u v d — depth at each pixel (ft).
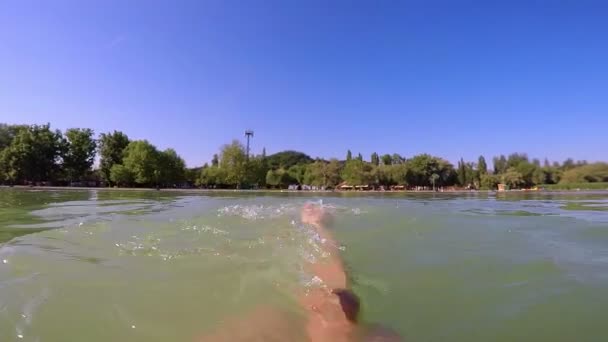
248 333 6.15
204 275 8.96
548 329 6.40
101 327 6.16
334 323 6.64
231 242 12.75
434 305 7.55
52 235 14.35
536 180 207.92
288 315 6.86
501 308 7.35
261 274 9.10
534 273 9.69
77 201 38.47
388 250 12.37
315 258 10.87
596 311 7.12
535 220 20.65
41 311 6.70
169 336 5.96
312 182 211.41
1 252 11.31
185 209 26.35
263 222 17.52
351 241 13.79
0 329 6.01
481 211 26.96
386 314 7.09
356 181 197.47
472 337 6.13
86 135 171.53
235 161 174.70
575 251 12.22
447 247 12.89
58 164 164.25
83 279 8.55
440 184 217.97
